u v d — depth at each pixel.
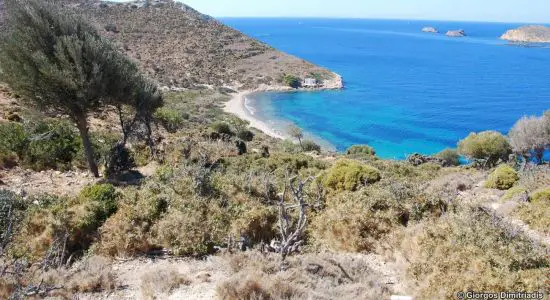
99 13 139.62
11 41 15.12
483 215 10.57
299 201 8.09
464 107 96.56
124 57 18.83
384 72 154.62
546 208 12.52
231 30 163.50
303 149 52.22
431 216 11.06
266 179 14.04
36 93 15.73
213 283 7.53
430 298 7.11
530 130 36.97
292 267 7.75
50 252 8.10
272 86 117.12
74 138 19.78
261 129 72.94
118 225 9.85
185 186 12.32
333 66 167.50
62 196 12.17
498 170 19.45
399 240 9.73
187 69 117.25
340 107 95.88
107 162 18.19
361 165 15.16
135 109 21.42
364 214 10.70
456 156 46.88
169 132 33.91
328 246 10.23
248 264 7.82
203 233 9.72
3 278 6.93
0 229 8.99
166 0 168.12
